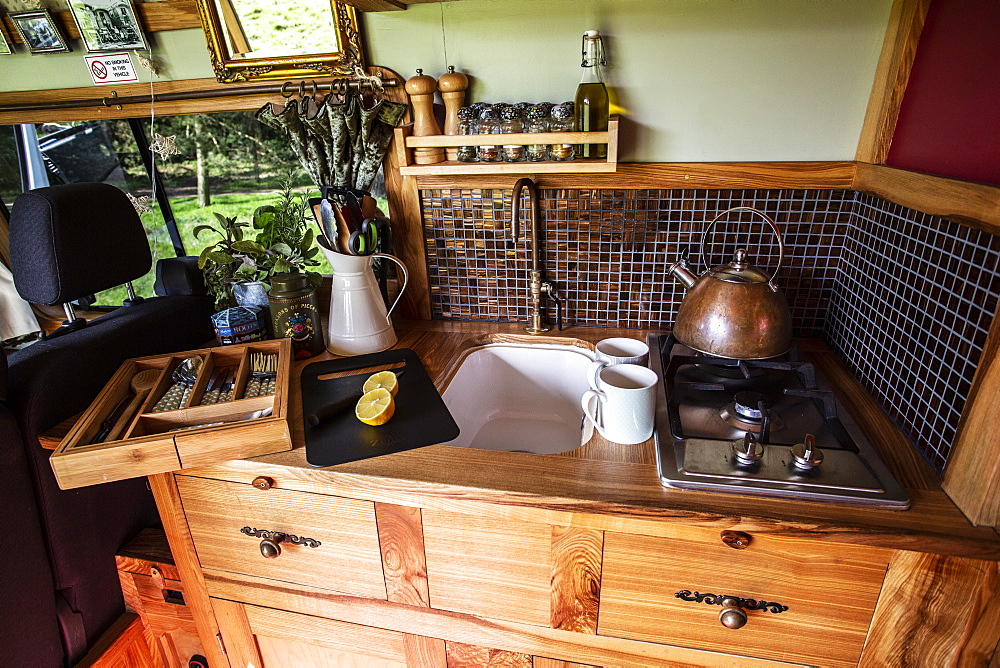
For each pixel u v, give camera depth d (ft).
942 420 3.05
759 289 3.45
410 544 3.52
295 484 3.53
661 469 3.13
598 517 3.07
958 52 3.12
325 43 4.57
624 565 3.22
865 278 4.00
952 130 3.14
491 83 4.56
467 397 4.75
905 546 2.73
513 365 5.00
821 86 4.09
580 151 4.35
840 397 3.83
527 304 5.12
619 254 4.75
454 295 5.25
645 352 4.11
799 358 4.05
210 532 3.92
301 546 3.76
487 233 4.91
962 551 2.68
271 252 4.92
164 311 5.24
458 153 4.52
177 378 4.19
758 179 4.32
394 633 3.91
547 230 4.79
